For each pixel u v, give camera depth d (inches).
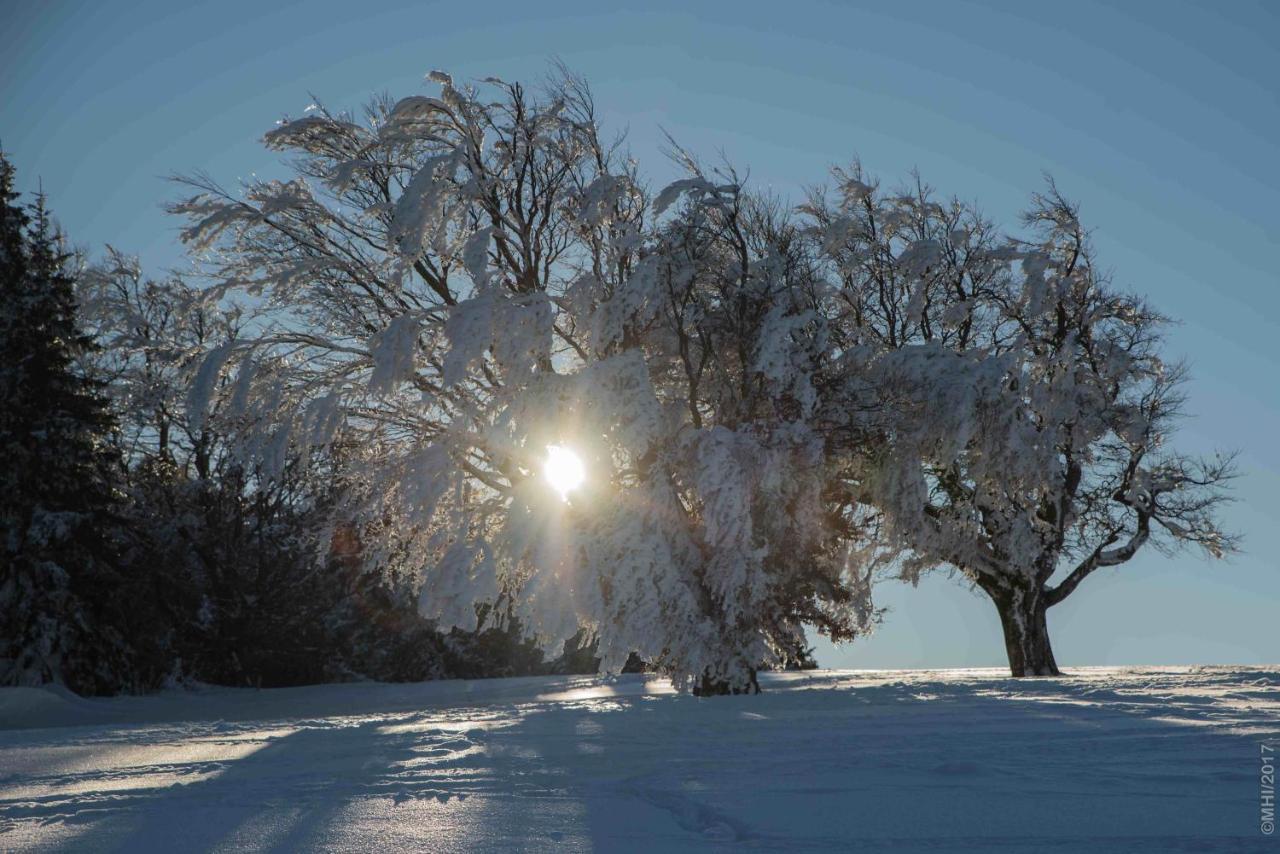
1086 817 267.4
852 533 978.7
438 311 915.4
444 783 346.0
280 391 893.8
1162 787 313.4
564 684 1304.1
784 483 842.2
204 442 1491.1
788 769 363.3
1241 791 305.3
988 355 1171.9
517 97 964.6
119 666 1344.7
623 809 291.1
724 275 917.8
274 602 1569.9
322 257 950.4
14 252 1381.6
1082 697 685.3
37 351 1341.0
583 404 818.8
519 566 830.5
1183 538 1245.7
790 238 955.3
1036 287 1179.9
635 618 802.2
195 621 1520.7
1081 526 1236.5
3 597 1286.9
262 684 1598.2
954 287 1208.8
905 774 346.0
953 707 618.2
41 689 1121.4
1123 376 1218.0
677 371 960.9
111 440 1499.8
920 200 1226.6
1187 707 587.2
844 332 1056.2
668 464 851.4
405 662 1702.8
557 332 927.7
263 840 256.5
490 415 856.9
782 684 1071.0
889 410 954.1
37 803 327.0
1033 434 1075.9
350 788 340.8
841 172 1225.4
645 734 499.2
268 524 1578.5
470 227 949.2
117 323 1192.2
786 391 872.3
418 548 892.0
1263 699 650.8
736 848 237.8
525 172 960.9
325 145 970.7
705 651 826.2
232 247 976.9
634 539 812.0
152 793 343.0
